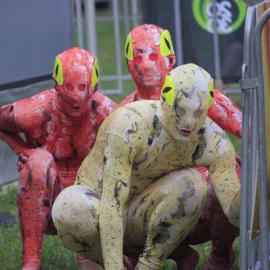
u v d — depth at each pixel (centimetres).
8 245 1486
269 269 986
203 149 1055
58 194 1159
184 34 2622
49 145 1248
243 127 932
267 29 936
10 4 1891
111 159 1022
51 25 2014
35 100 1247
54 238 1530
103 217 1015
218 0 2591
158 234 1055
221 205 1058
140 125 1022
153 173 1064
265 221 925
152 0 2628
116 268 1009
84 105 1198
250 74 934
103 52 4428
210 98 1000
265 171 923
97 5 6012
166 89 998
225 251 1209
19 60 1916
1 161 1923
